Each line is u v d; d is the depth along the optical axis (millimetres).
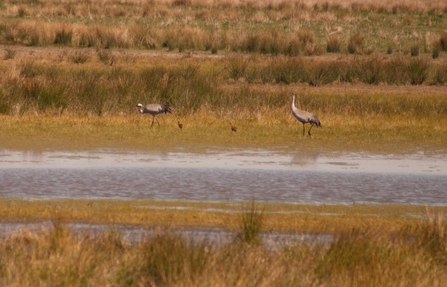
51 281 7629
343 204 12234
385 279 7926
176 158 15750
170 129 18922
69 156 15703
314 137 18484
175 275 7734
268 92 24125
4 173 13953
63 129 18516
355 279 7891
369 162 15867
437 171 15148
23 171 14164
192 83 23625
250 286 7535
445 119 21453
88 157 15656
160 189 12961
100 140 17469
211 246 8570
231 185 13391
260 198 12523
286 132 18969
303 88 27281
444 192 13320
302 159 15992
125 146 16906
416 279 8016
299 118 18469
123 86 22578
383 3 57719
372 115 21688
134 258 8195
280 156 16234
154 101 21609
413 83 28828
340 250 8586
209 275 7609
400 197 12852
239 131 18938
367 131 19438
